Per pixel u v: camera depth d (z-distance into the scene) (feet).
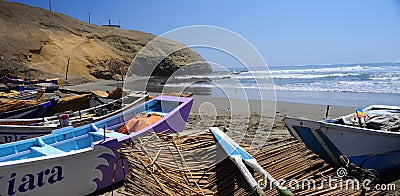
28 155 16.92
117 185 18.33
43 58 130.31
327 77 114.83
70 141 19.07
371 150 17.53
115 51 186.39
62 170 15.55
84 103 36.50
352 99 56.85
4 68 106.42
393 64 244.22
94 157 16.76
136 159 13.93
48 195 15.33
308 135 19.76
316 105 50.47
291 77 122.42
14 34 143.02
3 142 22.43
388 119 20.83
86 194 16.94
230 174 12.48
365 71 148.15
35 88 60.90
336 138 18.42
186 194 11.02
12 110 29.86
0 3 191.42
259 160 13.80
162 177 12.25
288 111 44.96
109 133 19.45
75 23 225.35
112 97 37.35
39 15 202.28
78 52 151.33
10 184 13.97
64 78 113.19
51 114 32.65
